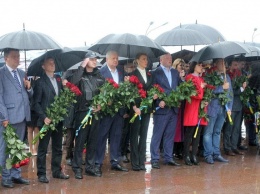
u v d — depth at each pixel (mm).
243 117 11070
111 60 8633
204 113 9297
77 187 7738
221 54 8977
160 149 10328
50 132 7953
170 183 8023
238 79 10203
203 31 10281
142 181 8141
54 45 7715
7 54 7727
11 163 7520
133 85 8375
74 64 8680
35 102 7891
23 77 7891
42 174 8031
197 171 8891
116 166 8891
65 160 9852
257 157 10164
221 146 11312
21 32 7605
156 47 8531
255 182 8125
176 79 9188
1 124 7625
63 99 7867
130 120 8719
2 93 7652
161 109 9055
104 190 7582
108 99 8148
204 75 9523
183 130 9641
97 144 8539
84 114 8188
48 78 7996
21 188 7680
